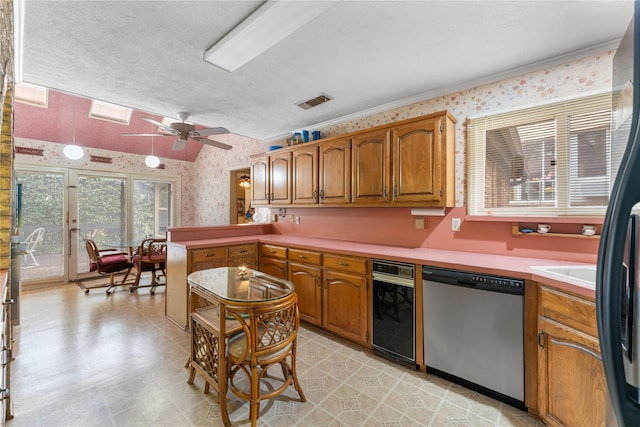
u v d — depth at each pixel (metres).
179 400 1.80
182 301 2.86
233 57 2.00
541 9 1.58
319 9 1.52
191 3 1.55
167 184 6.15
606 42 1.88
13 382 1.96
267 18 1.59
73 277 4.77
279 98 2.85
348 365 2.22
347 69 2.27
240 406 1.75
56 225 4.66
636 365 0.66
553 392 1.53
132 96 2.81
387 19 1.67
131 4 1.55
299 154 3.42
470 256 2.23
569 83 2.06
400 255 2.27
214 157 5.84
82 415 1.66
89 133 4.85
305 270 2.90
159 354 2.35
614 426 0.76
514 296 1.72
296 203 3.46
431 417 1.67
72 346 2.47
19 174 4.32
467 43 1.91
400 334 2.22
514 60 2.11
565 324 1.48
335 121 3.50
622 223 0.69
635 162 0.67
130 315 3.21
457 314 1.95
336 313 2.64
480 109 2.45
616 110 0.94
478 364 1.87
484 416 1.68
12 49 1.73
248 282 1.92
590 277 1.81
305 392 1.89
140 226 5.69
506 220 2.23
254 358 1.52
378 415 1.68
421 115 2.59
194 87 2.60
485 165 2.43
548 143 2.16
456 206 2.55
